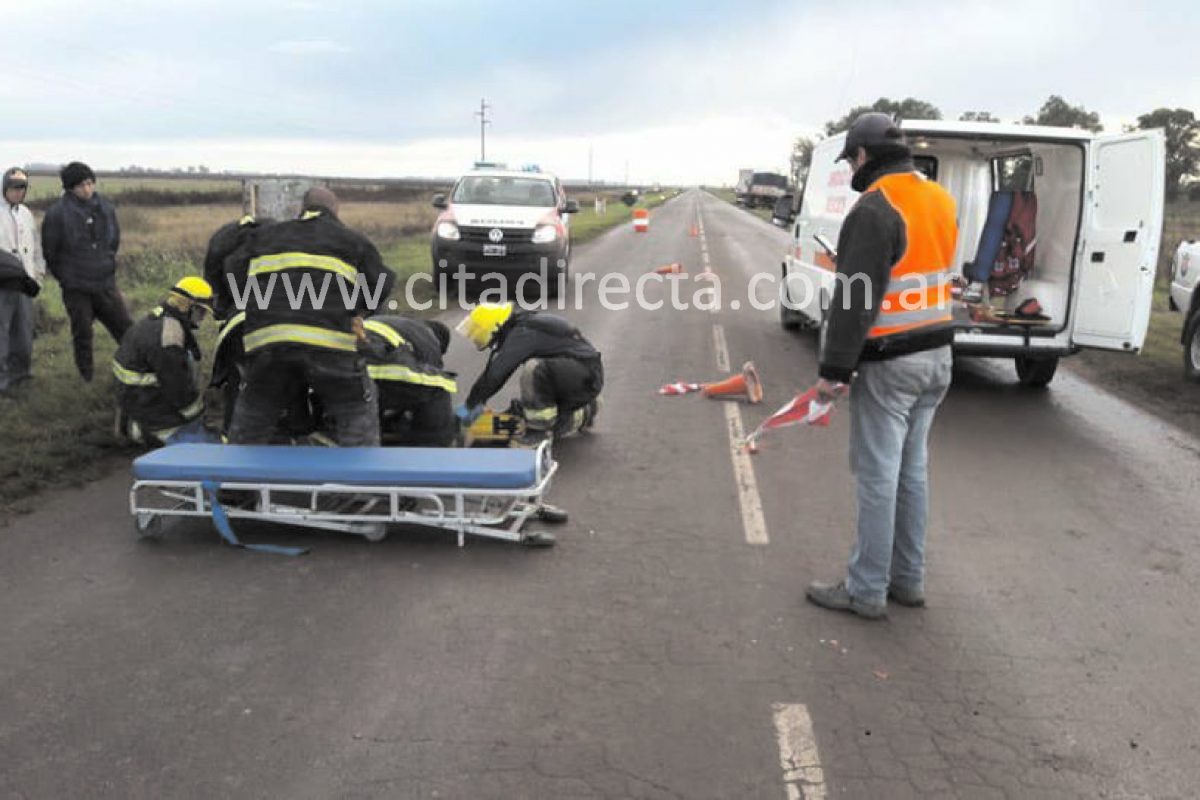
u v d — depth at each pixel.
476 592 4.18
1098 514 5.46
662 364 9.67
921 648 3.76
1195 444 7.13
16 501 5.15
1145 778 2.94
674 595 4.19
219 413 6.77
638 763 2.95
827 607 4.10
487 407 7.56
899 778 2.91
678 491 5.64
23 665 3.47
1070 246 8.27
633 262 21.30
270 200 12.30
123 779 2.83
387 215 38.06
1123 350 7.82
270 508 4.64
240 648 3.63
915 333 3.76
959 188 9.66
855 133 3.80
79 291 7.27
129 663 3.50
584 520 5.11
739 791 2.82
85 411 6.69
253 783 2.81
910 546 4.09
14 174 7.37
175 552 4.55
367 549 4.64
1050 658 3.71
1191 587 4.43
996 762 3.00
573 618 3.94
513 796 2.78
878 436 3.88
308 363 4.68
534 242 13.98
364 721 3.15
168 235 25.66
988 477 6.14
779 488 5.74
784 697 3.36
